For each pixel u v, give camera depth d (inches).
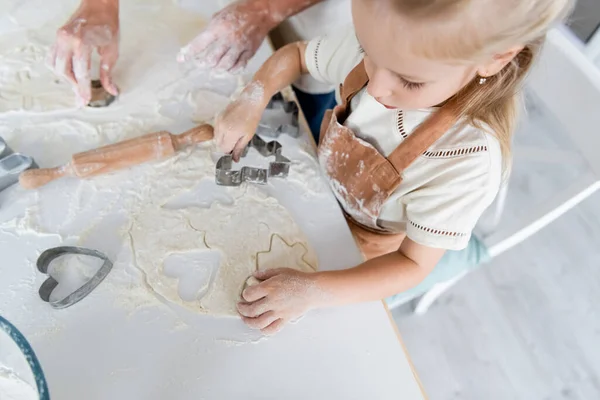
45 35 31.6
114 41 29.4
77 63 27.7
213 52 31.1
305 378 21.7
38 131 27.5
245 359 21.7
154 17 33.9
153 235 24.5
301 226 26.3
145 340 21.5
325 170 28.8
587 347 55.0
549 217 32.8
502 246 35.7
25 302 21.7
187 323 22.2
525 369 52.8
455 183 24.1
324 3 35.9
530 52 21.2
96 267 23.1
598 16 48.9
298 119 30.7
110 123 28.4
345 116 29.0
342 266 25.4
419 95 20.6
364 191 27.0
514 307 56.5
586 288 59.1
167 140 26.5
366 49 19.2
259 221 25.8
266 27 32.8
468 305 55.9
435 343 53.2
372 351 22.8
